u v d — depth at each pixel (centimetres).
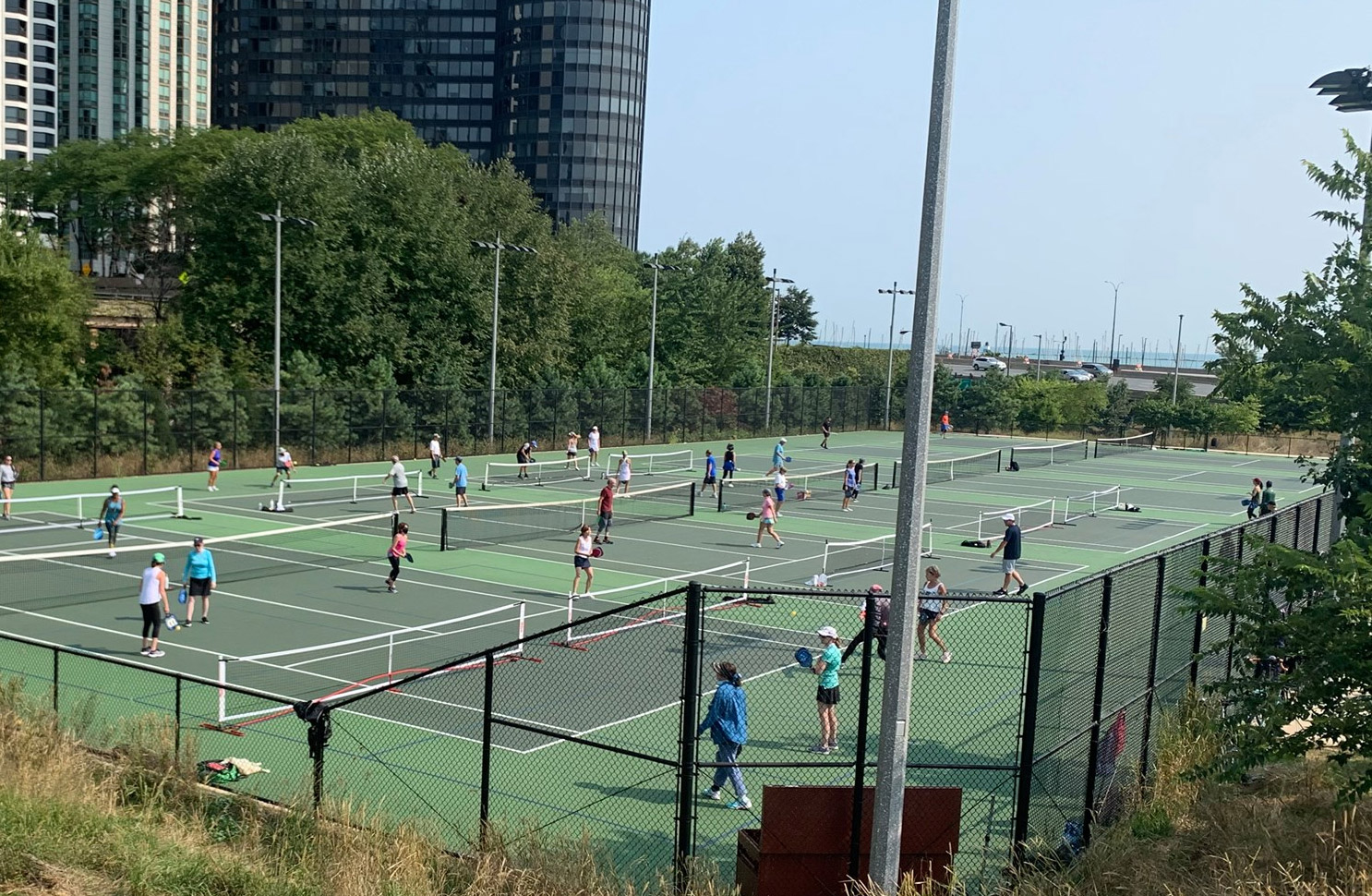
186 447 4759
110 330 6269
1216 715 1413
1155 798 1205
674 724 1669
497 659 1983
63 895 889
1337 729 1029
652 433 6894
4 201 9000
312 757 1271
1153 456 7475
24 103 15238
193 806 1214
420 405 5625
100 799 1164
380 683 1892
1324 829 1076
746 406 7594
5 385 4309
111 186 8794
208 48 18088
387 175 6178
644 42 14825
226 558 2995
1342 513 1452
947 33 899
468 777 1448
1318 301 1449
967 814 1315
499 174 7088
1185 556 1448
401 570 2905
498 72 15100
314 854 1069
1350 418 1431
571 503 4216
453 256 6275
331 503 4016
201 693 1805
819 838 1044
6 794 1065
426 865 1061
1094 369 12788
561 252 7212
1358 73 1756
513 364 6669
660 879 1022
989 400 8900
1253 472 6531
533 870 1049
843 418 8512
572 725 1664
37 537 3195
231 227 5691
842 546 3444
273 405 5006
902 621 942
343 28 15688
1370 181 1427
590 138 14500
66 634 2169
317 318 5738
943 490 5153
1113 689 1249
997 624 2341
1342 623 1036
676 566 3064
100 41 16538
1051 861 1073
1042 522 4150
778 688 1850
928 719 1673
